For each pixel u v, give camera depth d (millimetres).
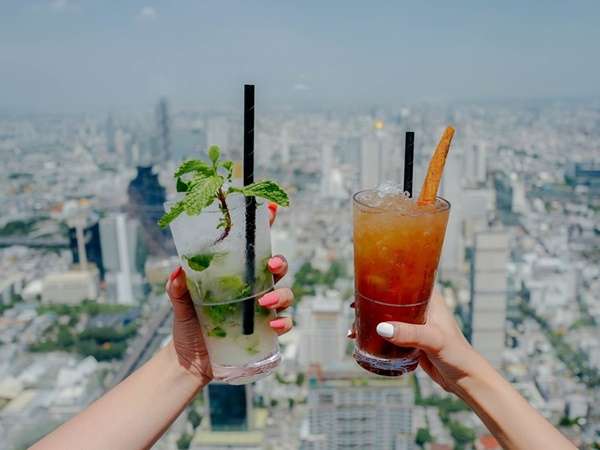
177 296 866
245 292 857
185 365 882
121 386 858
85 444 786
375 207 826
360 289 872
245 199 829
